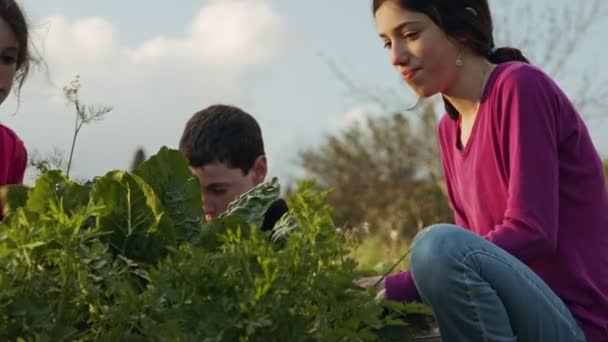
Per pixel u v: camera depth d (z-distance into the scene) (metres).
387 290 2.82
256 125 4.40
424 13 3.05
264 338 1.97
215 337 1.92
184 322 1.95
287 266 2.01
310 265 2.03
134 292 2.04
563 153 3.10
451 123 3.38
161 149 2.56
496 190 3.10
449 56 3.10
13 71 3.71
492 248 2.74
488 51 3.20
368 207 17.97
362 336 2.10
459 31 3.09
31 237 2.02
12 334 1.97
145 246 2.42
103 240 2.41
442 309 2.71
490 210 3.13
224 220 2.47
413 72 3.12
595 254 3.07
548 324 2.80
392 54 3.14
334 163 20.52
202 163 4.12
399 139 20.17
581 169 3.10
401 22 3.07
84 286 2.00
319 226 2.11
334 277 2.07
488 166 3.10
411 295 2.82
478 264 2.70
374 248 8.20
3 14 3.62
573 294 3.02
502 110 3.03
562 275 3.03
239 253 2.00
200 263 1.98
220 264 1.99
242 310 1.93
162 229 2.41
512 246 2.87
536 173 2.94
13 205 2.66
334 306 2.06
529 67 3.10
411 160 19.88
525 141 2.97
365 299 2.14
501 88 3.05
